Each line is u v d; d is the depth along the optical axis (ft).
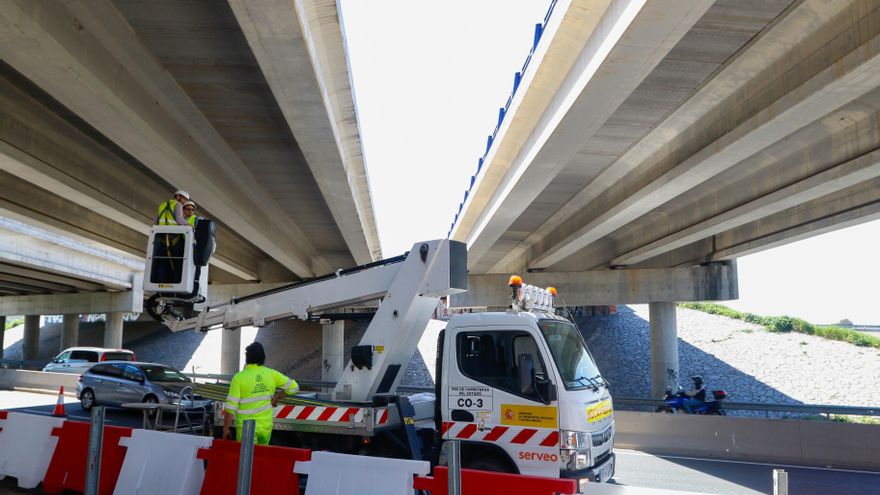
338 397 27.48
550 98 45.70
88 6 31.76
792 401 94.89
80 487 27.20
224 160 53.93
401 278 27.22
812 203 64.49
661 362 93.76
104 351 94.94
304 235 90.33
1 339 185.88
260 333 165.89
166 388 57.57
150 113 41.34
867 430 41.78
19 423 30.86
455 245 26.50
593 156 55.98
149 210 65.10
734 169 56.80
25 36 29.19
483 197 74.49
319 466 21.39
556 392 23.26
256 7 29.71
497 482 17.74
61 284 130.72
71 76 33.19
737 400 97.60
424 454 26.32
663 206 71.41
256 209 70.44
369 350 26.96
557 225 85.30
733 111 43.16
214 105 44.50
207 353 161.58
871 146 43.55
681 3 29.25
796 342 115.96
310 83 37.40
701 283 90.84
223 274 113.29
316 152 48.96
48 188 51.85
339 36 37.32
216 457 23.65
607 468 25.25
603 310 146.82
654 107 45.34
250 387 24.38
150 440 25.66
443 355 25.53
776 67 38.47
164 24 34.50
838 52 33.35
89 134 49.19
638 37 32.24
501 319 24.93
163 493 24.20
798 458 43.14
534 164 52.49
